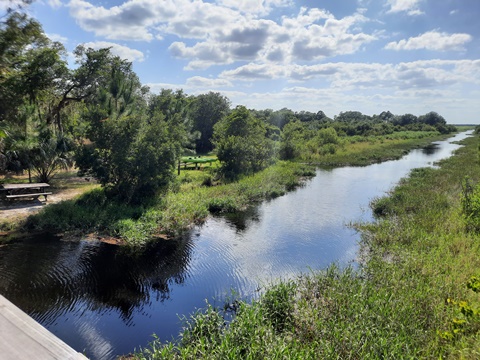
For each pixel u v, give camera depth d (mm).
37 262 8578
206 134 42062
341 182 21250
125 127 12656
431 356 4699
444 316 5691
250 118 25609
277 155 30594
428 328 5480
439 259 8102
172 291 7586
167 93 34094
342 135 53938
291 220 13070
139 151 12820
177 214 12312
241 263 9078
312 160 31781
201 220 12742
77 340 5789
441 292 6445
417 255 8375
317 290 7332
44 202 12969
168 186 14531
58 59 18297
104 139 12539
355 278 7348
